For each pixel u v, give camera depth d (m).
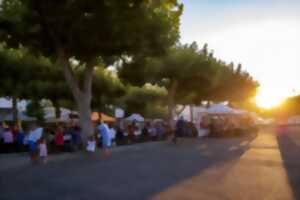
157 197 7.17
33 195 7.59
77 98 19.03
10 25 16.66
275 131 39.12
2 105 35.28
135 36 16.69
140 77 29.36
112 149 19.00
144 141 25.00
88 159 14.46
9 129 17.84
